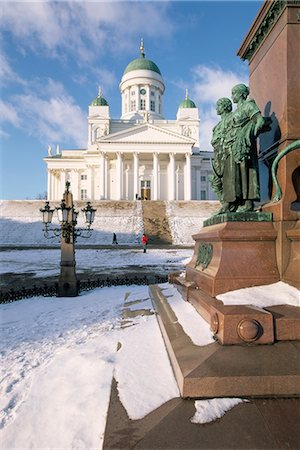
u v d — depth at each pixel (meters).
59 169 69.44
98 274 14.53
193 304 4.38
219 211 5.14
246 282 3.93
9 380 3.73
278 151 4.62
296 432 2.04
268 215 4.29
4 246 29.34
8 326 6.39
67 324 6.34
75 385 3.04
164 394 2.52
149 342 3.83
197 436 2.02
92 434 2.27
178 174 63.44
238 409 2.27
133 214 40.53
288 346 2.84
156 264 18.19
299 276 3.73
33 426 2.52
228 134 4.75
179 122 67.50
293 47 4.41
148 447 1.95
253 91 5.64
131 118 69.44
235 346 2.87
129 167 63.25
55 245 30.64
